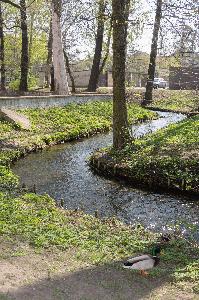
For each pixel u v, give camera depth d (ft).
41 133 83.97
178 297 26.71
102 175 60.95
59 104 109.60
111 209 47.78
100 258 31.73
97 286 27.73
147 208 47.93
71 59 196.03
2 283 27.37
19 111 95.86
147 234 38.19
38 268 29.81
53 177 59.47
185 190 51.78
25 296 26.00
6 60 190.19
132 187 55.52
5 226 36.17
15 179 54.90
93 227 38.93
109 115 109.60
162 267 30.55
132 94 142.41
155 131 84.89
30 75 176.04
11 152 68.59
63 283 27.91
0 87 142.20
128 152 64.23
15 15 157.79
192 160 56.08
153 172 55.16
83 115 104.12
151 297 26.61
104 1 81.35
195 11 73.97
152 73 139.54
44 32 180.65
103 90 153.69
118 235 37.17
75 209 45.32
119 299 26.25
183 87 171.63
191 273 29.58
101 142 84.48
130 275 29.37
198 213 46.21
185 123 85.71
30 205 43.55
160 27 80.94
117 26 63.36
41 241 33.86
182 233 40.37
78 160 69.41
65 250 33.04
